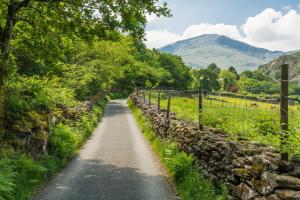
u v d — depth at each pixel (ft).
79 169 44.47
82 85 102.37
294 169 20.52
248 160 24.80
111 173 43.14
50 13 41.37
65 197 33.24
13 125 36.94
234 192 26.58
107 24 40.75
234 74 502.38
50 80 60.03
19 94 42.34
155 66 367.04
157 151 56.24
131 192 35.81
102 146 62.18
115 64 160.15
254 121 28.99
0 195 26.43
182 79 407.64
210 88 481.87
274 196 19.63
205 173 34.96
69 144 50.31
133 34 42.01
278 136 22.57
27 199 31.09
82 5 40.40
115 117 114.32
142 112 107.86
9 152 33.63
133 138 72.84
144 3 39.83
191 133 41.93
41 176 37.22
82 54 111.65
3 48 37.01
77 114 73.97
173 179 39.88
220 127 38.19
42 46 43.65
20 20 41.04
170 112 66.80
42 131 41.93
